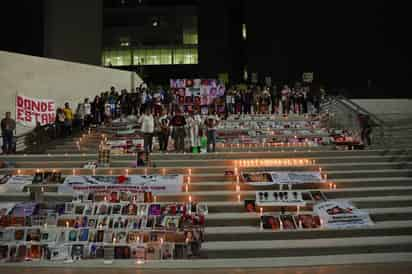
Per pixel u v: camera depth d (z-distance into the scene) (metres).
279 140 17.42
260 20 43.19
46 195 11.21
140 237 9.36
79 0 35.62
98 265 8.42
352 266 8.02
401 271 7.66
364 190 11.34
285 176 11.88
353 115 18.50
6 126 15.95
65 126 18.58
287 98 23.44
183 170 12.82
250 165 13.34
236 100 23.06
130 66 56.53
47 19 34.78
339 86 39.25
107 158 13.41
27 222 9.84
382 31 38.16
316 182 11.73
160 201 11.05
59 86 20.61
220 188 11.65
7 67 17.77
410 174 12.56
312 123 20.42
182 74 56.56
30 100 18.80
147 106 21.06
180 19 57.19
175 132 15.87
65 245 9.15
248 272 7.81
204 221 9.89
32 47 34.84
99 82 24.30
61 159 14.20
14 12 35.03
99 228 9.65
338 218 9.86
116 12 57.25
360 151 14.21
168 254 8.91
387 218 10.20
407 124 18.72
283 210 10.41
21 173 12.98
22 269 8.21
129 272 7.96
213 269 8.05
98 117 20.81
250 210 10.48
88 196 10.79
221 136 18.31
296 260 8.48
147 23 57.50
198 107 23.16
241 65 53.53
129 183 11.51
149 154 14.03
